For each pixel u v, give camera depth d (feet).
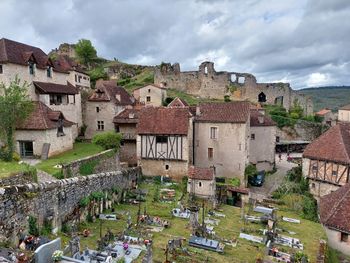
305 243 55.83
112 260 36.14
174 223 57.77
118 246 41.83
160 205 67.21
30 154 73.20
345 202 61.67
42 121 72.49
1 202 32.81
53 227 42.11
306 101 197.47
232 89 196.65
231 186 83.61
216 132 94.43
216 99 196.95
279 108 182.91
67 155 76.95
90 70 229.86
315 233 61.67
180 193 78.18
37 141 72.08
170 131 88.22
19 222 35.55
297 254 47.70
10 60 75.25
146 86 160.15
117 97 117.60
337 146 84.89
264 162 115.24
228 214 68.08
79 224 48.91
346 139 87.45
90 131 113.60
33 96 84.07
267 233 55.57
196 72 202.28
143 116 94.43
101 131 113.09
